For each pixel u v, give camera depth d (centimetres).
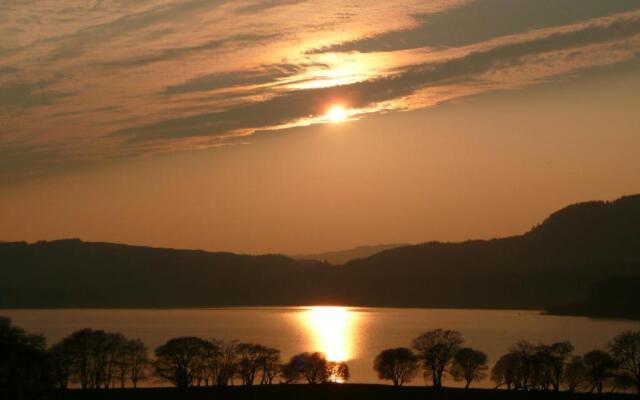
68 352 13238
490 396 12675
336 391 13075
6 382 11494
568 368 13275
